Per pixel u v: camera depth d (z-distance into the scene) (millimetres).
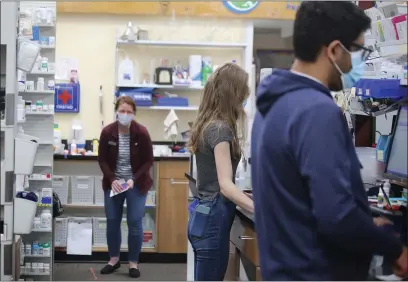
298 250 1840
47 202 5035
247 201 2611
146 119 6594
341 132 1752
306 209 1816
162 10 6441
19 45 2963
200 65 6398
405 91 2635
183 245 6152
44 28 5227
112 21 6477
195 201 2875
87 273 5633
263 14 6516
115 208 5457
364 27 1893
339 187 1712
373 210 2479
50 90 5168
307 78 1843
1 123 2508
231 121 2779
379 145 2914
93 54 6461
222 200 2797
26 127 5203
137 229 5457
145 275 5602
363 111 3199
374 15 2994
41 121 5215
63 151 6086
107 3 6336
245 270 3189
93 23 6453
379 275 2047
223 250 2826
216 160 2725
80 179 6094
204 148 2785
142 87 6340
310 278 1833
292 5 6523
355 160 1816
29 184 5109
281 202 1837
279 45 7680
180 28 6574
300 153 1755
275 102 1860
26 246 5031
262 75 3934
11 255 2549
